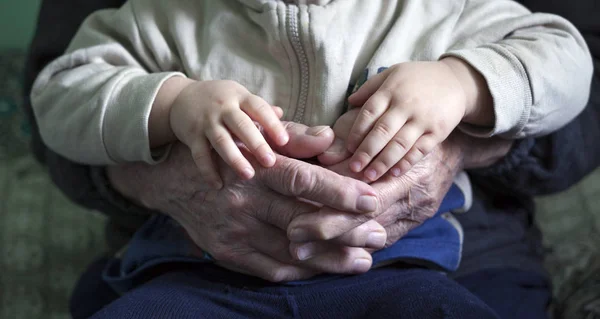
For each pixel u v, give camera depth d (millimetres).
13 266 1263
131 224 1050
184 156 748
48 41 1031
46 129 831
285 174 633
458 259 792
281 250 706
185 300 713
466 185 852
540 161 862
